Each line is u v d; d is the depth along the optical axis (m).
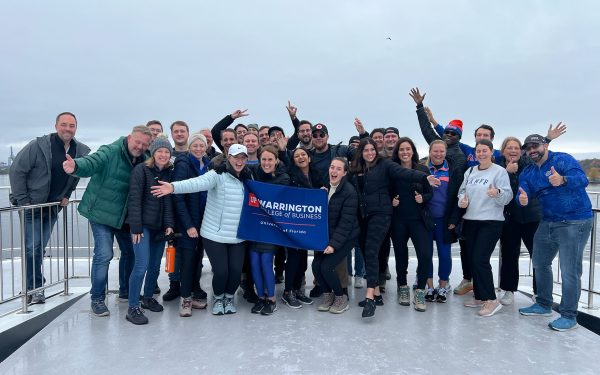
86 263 7.18
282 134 5.90
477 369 3.21
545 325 4.16
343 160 4.56
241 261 4.45
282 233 4.52
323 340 3.74
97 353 3.46
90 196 4.18
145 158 4.42
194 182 4.12
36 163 4.55
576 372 3.17
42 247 4.46
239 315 4.42
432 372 3.15
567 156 4.01
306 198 4.53
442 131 6.36
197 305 4.59
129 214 4.05
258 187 4.48
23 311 4.16
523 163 4.82
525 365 3.28
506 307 4.73
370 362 3.31
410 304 4.82
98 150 4.11
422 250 4.54
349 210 4.41
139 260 4.14
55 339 3.75
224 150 5.45
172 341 3.71
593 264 4.39
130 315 4.16
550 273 4.38
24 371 3.15
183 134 5.34
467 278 5.27
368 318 4.32
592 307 4.41
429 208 4.93
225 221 4.34
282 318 4.32
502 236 4.89
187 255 4.38
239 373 3.12
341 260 4.47
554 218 4.09
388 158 4.71
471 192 4.53
